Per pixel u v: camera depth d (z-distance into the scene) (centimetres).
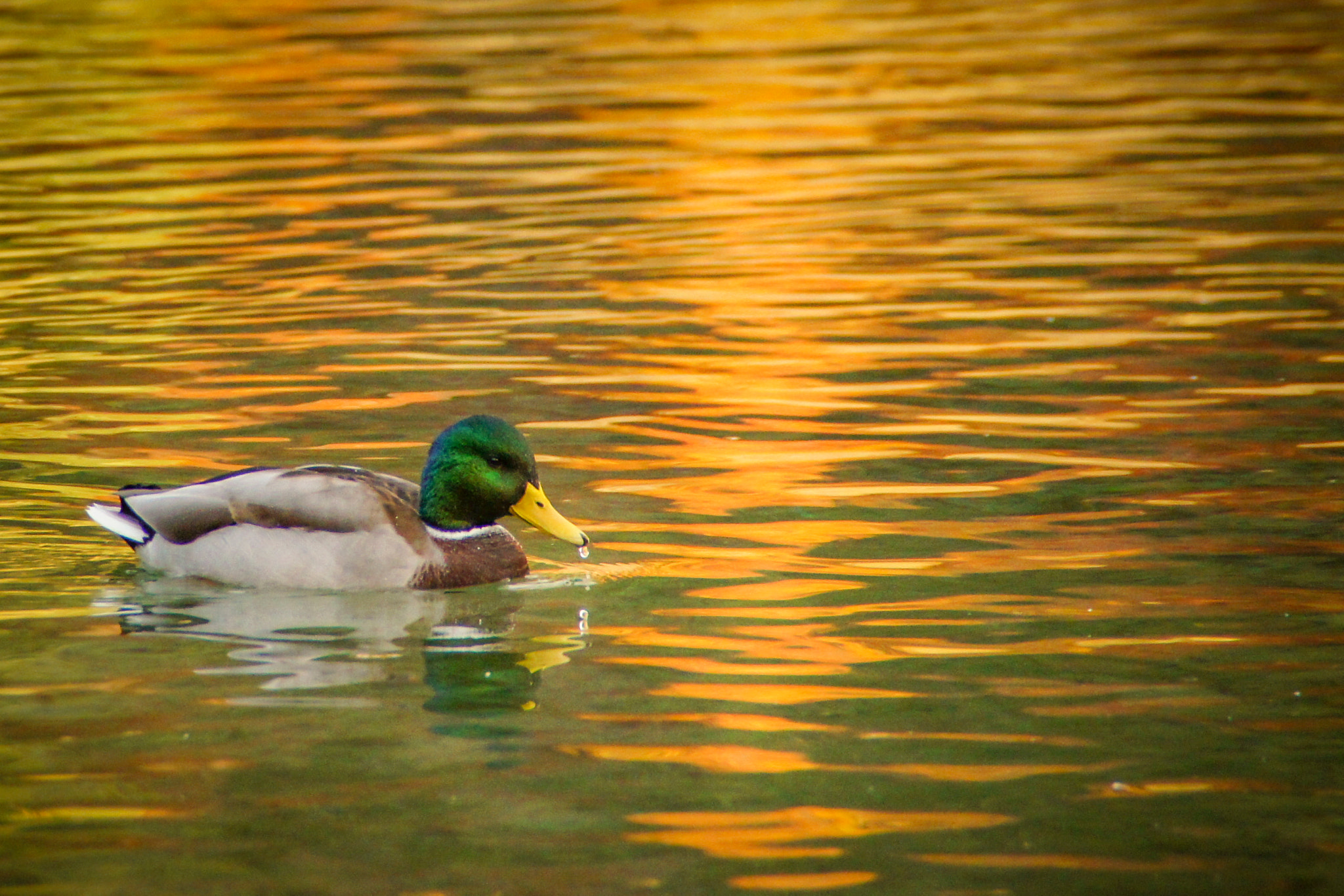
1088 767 843
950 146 2638
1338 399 1474
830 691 939
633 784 830
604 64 3309
